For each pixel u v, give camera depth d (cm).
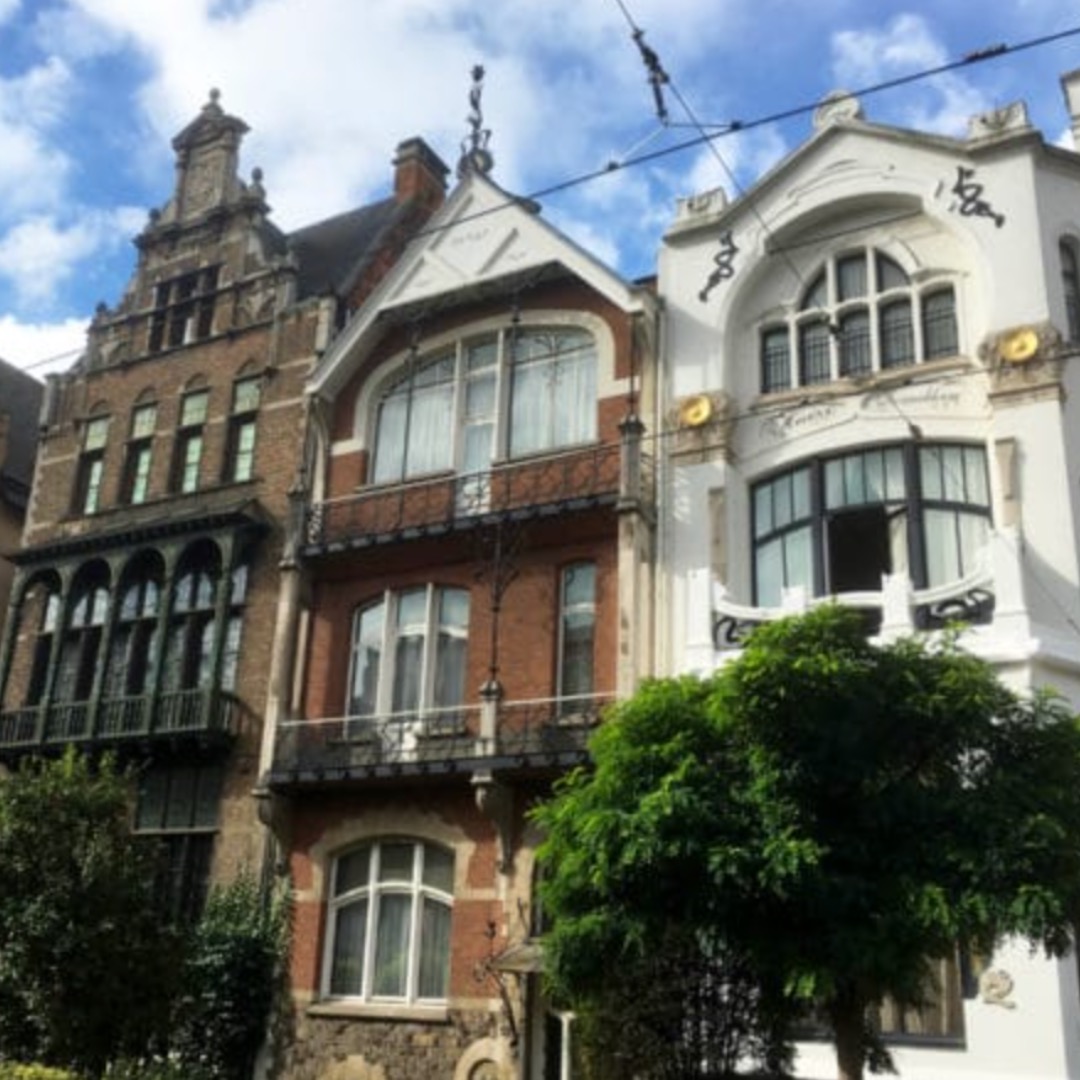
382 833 1755
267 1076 1709
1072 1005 1233
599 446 1795
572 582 1783
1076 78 1900
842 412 1656
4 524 2517
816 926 843
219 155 2461
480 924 1634
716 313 1778
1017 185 1611
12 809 1445
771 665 884
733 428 1719
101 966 1376
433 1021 1623
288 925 1769
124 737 1986
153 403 2338
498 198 1998
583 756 1561
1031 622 1358
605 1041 970
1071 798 876
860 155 1736
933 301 1672
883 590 1427
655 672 1631
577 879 910
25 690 2230
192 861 1925
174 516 2130
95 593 2219
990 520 1533
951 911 809
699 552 1666
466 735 1744
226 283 2334
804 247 1770
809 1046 1308
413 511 1923
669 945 933
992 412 1537
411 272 2042
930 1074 1257
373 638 1911
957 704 890
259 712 1947
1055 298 1560
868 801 873
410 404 2028
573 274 1906
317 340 2159
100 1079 1388
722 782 898
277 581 2022
